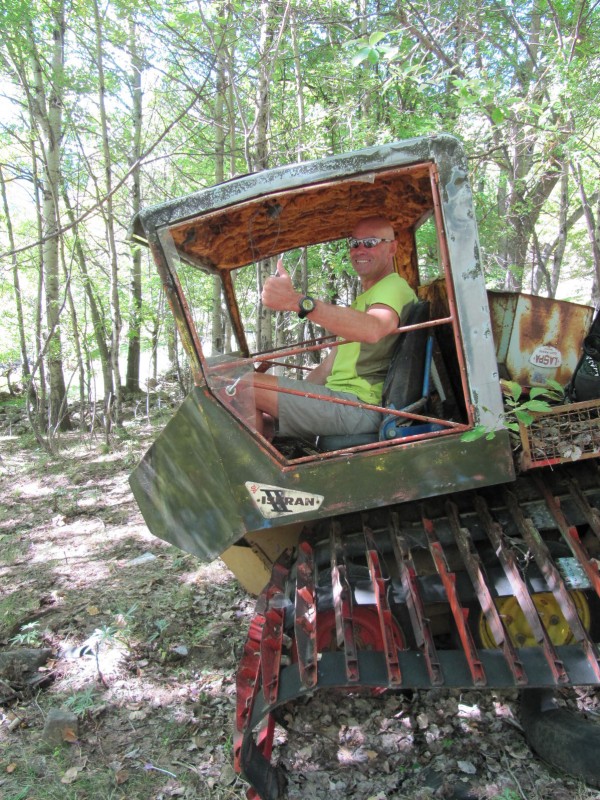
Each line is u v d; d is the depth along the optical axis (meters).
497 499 2.67
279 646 2.36
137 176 9.94
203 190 2.33
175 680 3.08
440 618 2.76
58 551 4.79
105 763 2.55
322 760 2.49
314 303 2.45
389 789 2.33
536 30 7.87
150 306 11.52
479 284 2.33
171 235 2.42
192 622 3.58
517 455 2.50
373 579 2.36
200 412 2.51
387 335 2.65
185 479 2.62
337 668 2.22
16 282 9.33
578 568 2.43
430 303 3.03
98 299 9.88
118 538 4.95
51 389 9.99
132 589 4.01
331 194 2.80
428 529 2.55
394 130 6.07
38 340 9.04
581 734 2.26
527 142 6.47
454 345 2.95
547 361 2.79
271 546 2.95
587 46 5.93
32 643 3.42
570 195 10.00
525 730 2.46
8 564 4.60
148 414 10.13
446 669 2.19
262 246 3.28
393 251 3.03
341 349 2.92
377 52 3.01
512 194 7.89
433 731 2.59
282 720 2.70
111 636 3.42
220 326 8.59
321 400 2.73
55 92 7.99
